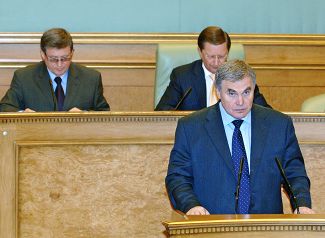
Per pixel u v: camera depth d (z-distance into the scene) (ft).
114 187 31.99
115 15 48.26
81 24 48.08
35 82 37.09
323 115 31.99
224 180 26.07
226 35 36.27
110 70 47.85
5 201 31.58
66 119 31.60
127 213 32.04
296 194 25.49
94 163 31.89
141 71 48.08
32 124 31.55
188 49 40.14
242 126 26.66
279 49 48.88
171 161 26.76
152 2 48.42
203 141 26.40
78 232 31.86
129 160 32.01
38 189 31.73
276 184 26.32
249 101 25.66
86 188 31.86
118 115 31.68
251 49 48.67
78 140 31.73
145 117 31.86
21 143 31.50
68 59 36.32
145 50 47.93
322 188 32.42
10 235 31.60
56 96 37.22
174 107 37.27
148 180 32.12
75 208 31.86
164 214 32.12
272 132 26.53
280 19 49.03
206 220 21.12
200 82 37.24
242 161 25.72
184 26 48.60
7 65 46.75
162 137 32.07
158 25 48.52
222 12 48.67
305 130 32.22
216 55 35.83
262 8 48.88
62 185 31.81
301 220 21.07
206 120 26.68
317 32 49.32
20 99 36.96
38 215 31.73
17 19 47.55
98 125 31.81
